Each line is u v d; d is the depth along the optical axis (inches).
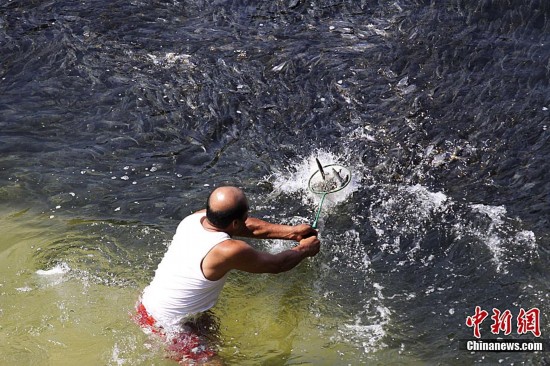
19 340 305.3
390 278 340.2
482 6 538.3
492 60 489.1
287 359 297.9
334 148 428.1
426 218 373.1
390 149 422.6
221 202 288.0
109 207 393.1
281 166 417.7
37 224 381.1
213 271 287.1
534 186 387.5
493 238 356.8
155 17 572.1
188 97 480.4
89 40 545.3
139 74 506.3
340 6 565.9
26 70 518.3
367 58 502.9
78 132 458.0
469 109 447.2
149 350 297.4
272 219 379.6
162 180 413.7
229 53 520.7
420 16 540.7
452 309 321.4
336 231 369.4
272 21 557.0
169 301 293.3
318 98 470.3
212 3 584.1
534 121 433.1
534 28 514.9
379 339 307.9
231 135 447.2
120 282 336.8
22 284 336.5
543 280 332.5
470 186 392.2
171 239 366.3
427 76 480.1
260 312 320.5
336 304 326.3
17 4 597.6
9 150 442.3
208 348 298.5
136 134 453.4
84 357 296.2
